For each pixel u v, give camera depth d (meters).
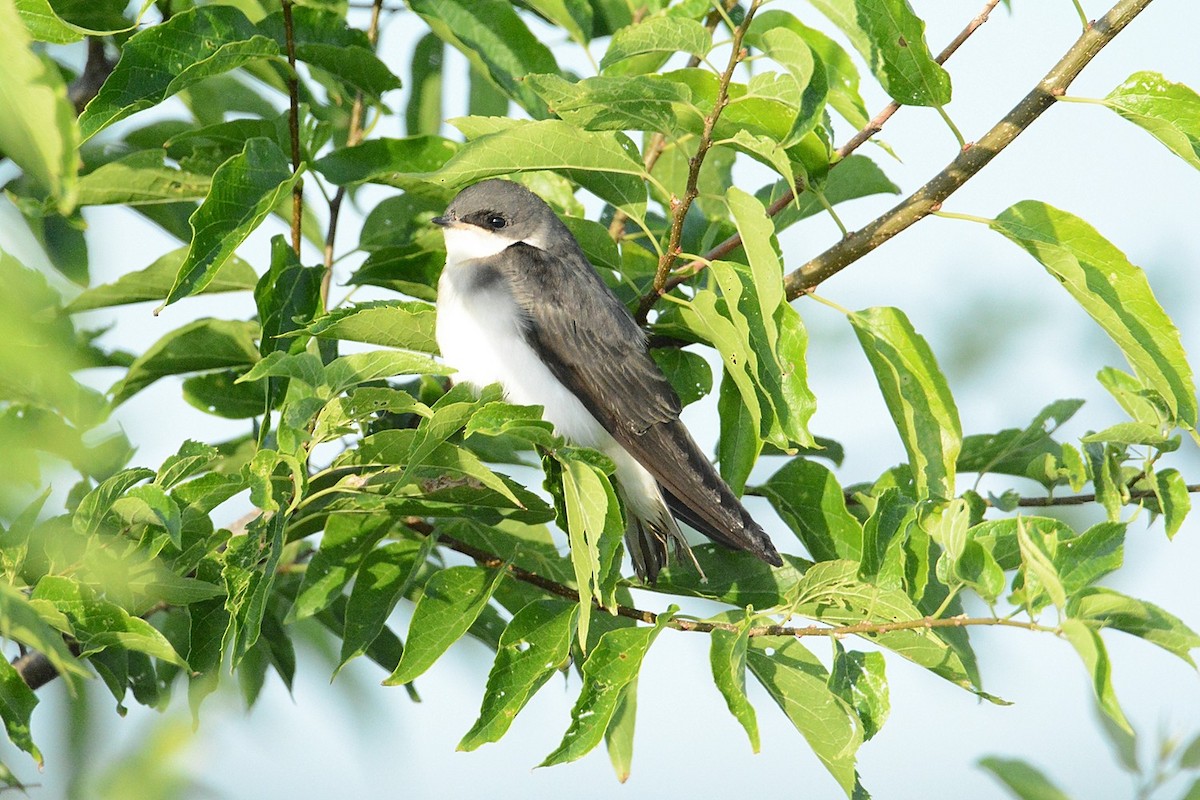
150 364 10.34
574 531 7.98
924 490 9.23
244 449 11.00
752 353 8.52
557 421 11.35
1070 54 9.30
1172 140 8.75
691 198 9.16
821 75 7.95
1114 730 7.96
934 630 9.32
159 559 8.21
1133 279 9.02
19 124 4.83
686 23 8.24
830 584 8.39
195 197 10.61
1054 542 7.47
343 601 10.79
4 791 7.77
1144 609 7.34
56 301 7.15
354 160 10.27
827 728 8.27
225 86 12.41
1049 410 10.84
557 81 8.02
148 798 5.75
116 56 11.59
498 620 10.56
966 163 9.52
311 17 9.84
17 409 7.19
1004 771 8.10
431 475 8.44
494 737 8.11
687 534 11.46
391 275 11.34
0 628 6.85
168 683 10.53
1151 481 9.55
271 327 9.75
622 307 11.37
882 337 9.68
